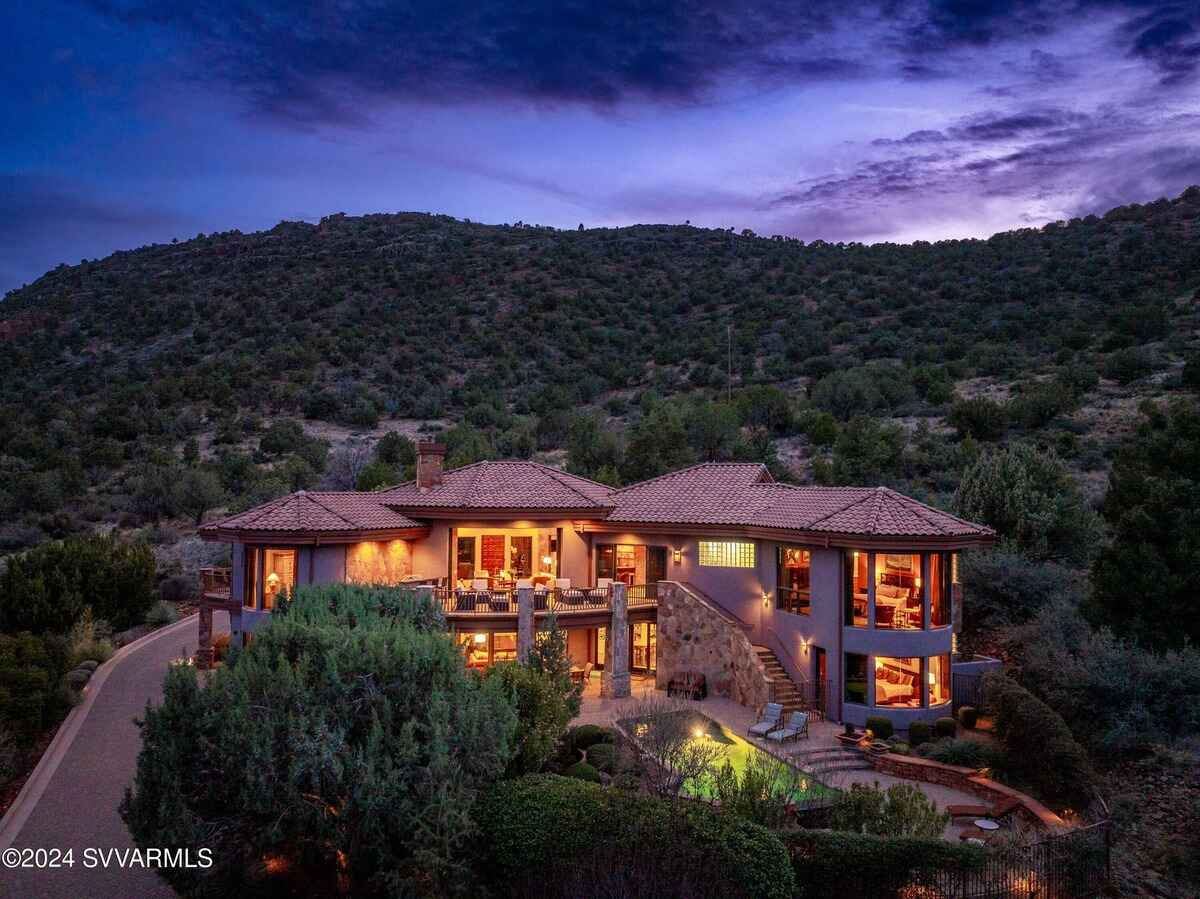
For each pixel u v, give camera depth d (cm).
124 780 2169
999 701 2498
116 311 14812
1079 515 3569
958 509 3688
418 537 3325
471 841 1577
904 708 2708
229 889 1541
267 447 7925
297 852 1612
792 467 5938
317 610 1934
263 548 3017
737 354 10431
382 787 1446
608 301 13938
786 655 2994
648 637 3341
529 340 12144
